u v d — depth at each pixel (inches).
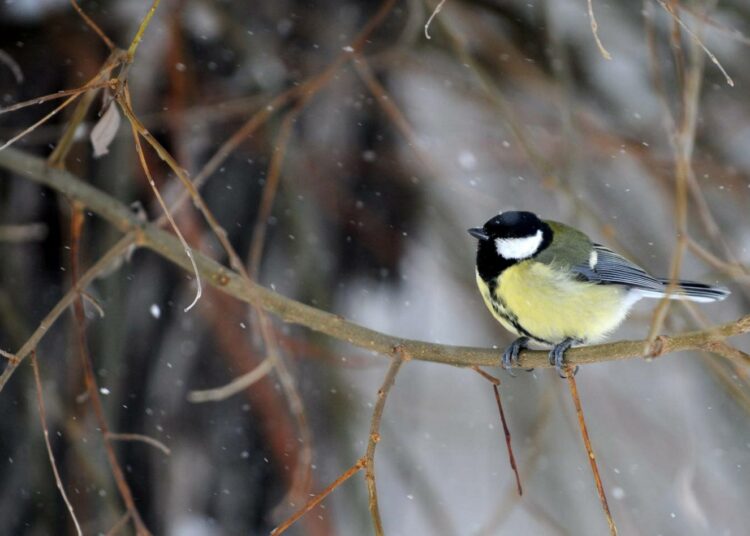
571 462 576.7
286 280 452.1
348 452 475.2
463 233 535.5
